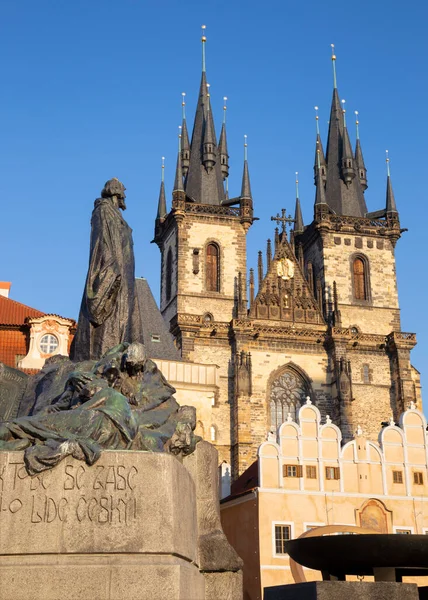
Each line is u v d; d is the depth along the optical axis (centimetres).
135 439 1059
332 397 8419
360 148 10381
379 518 4609
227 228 9100
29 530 932
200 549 1156
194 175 9481
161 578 929
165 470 984
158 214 9869
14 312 3909
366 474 4678
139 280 5959
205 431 4878
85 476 960
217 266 8975
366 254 9306
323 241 9238
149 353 5441
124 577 921
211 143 9569
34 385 1333
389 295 9212
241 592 1163
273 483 4544
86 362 1321
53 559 927
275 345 8456
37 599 898
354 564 1455
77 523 941
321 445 4681
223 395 8144
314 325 8800
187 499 1044
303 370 8438
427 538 1409
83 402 1116
